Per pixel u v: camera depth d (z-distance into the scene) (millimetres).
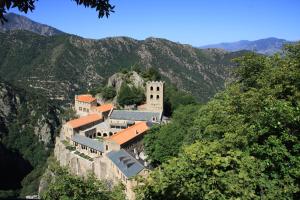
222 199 21609
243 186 22578
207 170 22531
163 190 23094
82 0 16484
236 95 47781
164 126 101375
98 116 157125
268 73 48438
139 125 130500
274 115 30766
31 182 177000
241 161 24328
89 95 191625
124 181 83750
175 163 23578
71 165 124938
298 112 30484
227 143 33531
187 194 22266
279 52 53312
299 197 26891
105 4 16641
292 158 26859
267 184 24297
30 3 15273
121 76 193000
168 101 167750
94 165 112125
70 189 34594
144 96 178750
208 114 59781
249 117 37594
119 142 107250
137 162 89000
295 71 43375
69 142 142625
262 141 32375
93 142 122562
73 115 185125
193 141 72125
